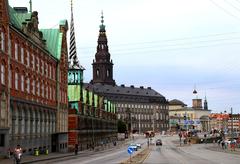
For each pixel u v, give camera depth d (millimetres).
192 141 188500
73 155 81125
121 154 86500
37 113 74375
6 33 58438
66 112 97750
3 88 57156
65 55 96875
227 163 57000
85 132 118625
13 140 61125
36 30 75688
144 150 108062
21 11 80250
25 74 67875
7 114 58250
